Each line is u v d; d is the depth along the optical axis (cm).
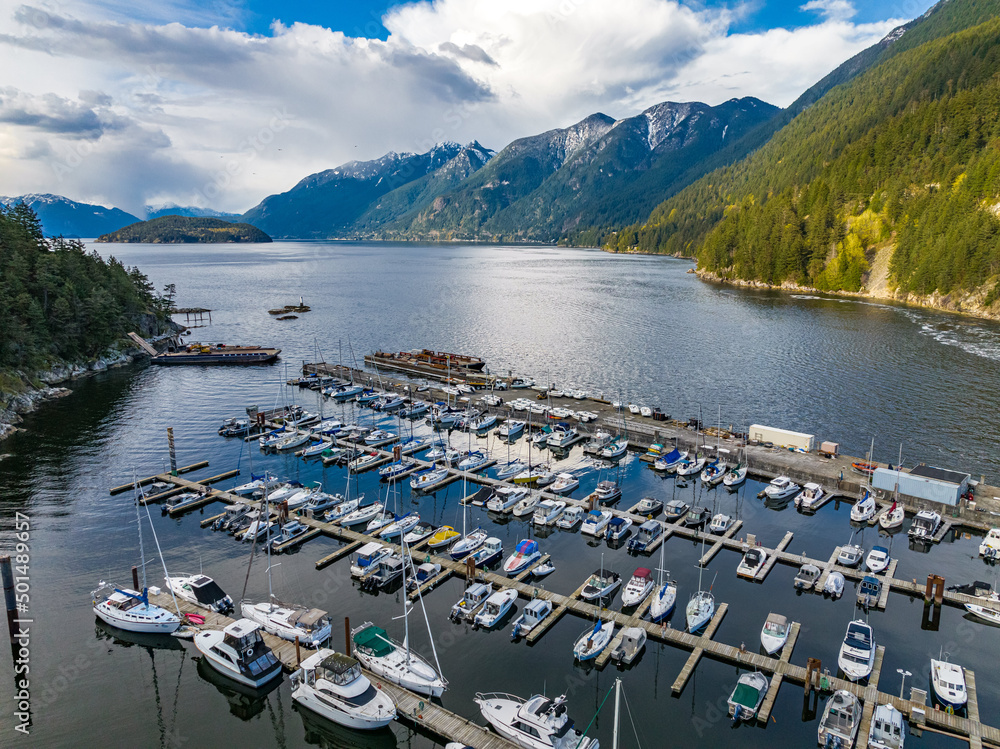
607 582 6059
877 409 12000
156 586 6128
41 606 5828
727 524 7469
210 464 9575
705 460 9562
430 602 5978
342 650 5191
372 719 4294
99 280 18188
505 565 6475
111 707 4641
